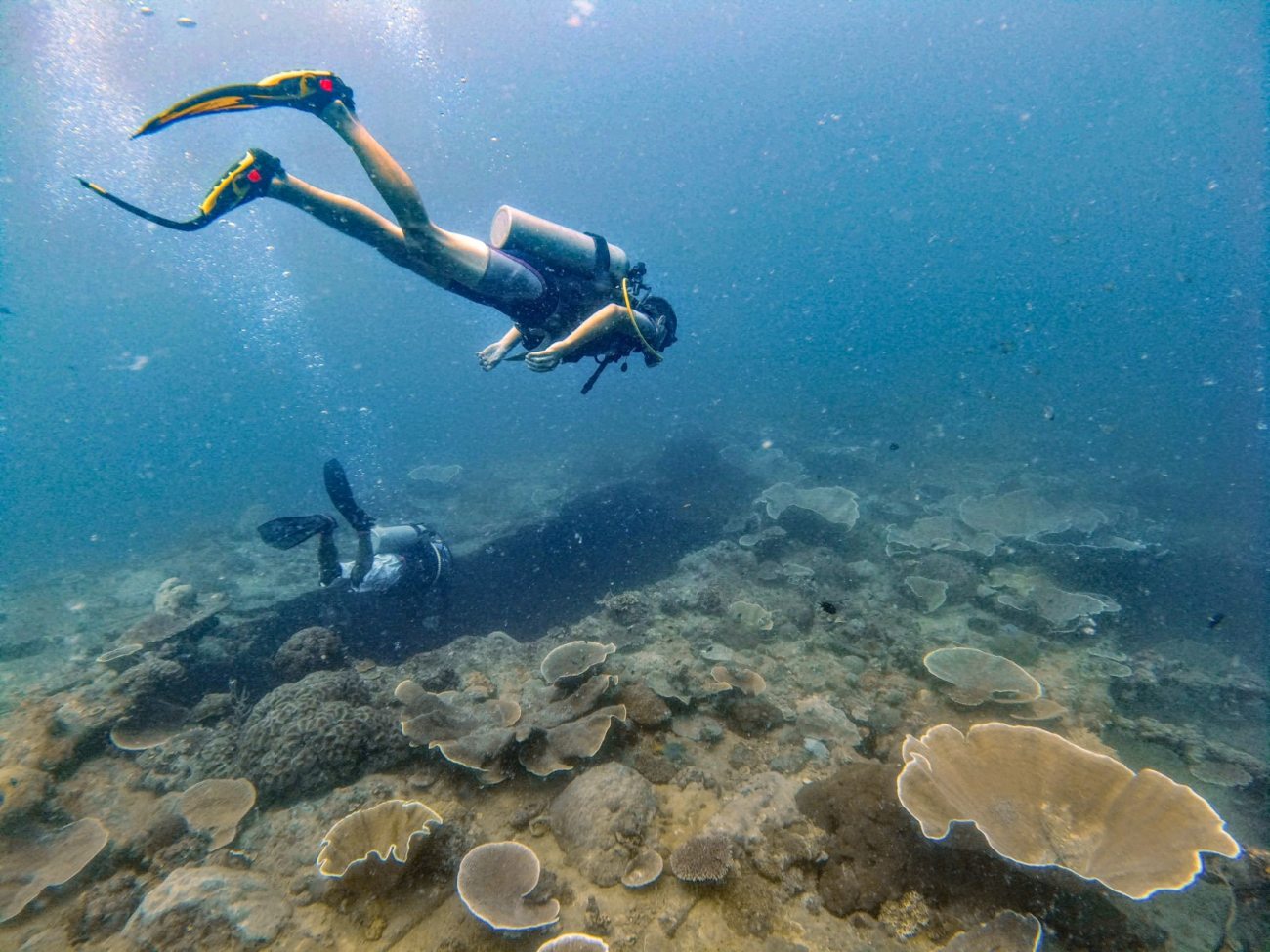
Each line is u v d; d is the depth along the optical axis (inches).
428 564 257.0
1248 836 155.7
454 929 114.2
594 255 167.5
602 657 188.7
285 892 123.4
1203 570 343.3
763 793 142.3
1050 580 319.9
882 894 115.0
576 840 132.1
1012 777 123.5
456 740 158.1
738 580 317.7
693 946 110.4
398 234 132.7
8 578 592.1
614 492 397.1
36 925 122.6
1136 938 106.2
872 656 235.3
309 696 172.1
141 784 163.6
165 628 246.8
